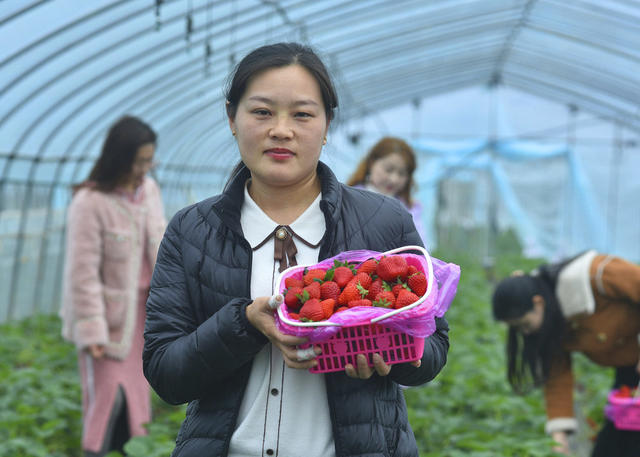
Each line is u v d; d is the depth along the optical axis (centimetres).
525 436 561
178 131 1359
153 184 528
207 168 1706
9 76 816
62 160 1130
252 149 223
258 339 215
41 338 1007
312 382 226
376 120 2166
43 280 1209
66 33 779
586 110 2112
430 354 225
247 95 222
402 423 234
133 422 502
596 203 2128
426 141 2170
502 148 2166
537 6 1405
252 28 1078
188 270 232
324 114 227
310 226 237
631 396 455
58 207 1219
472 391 685
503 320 459
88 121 1079
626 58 1550
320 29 1265
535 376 471
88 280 480
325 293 217
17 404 675
